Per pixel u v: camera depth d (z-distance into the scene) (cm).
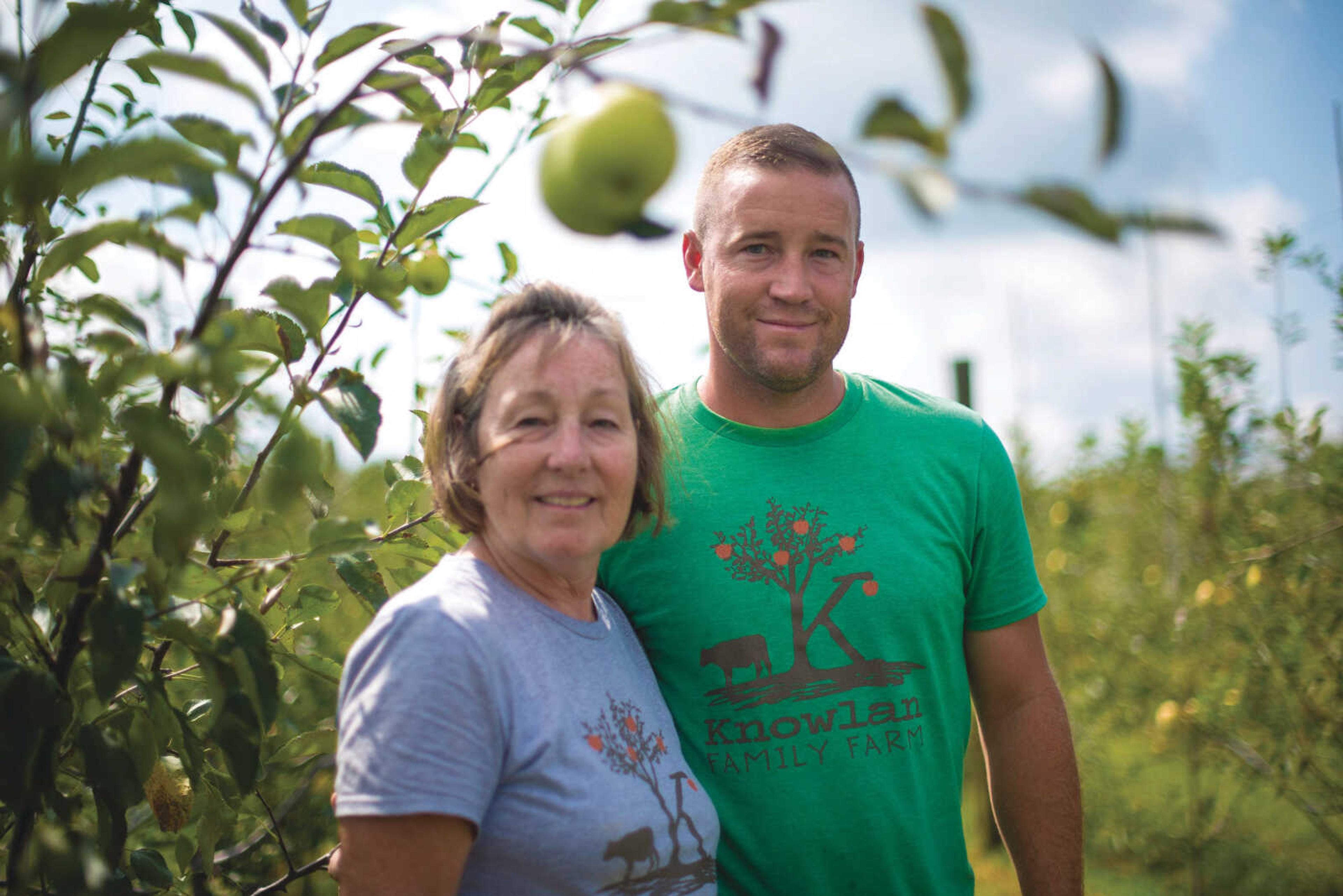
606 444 147
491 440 144
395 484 176
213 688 124
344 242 131
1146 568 485
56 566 133
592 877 132
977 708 208
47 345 120
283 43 133
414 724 124
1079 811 198
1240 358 359
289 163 98
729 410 194
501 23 136
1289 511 373
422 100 141
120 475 126
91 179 92
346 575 160
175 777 156
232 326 105
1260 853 421
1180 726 386
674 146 61
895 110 38
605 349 149
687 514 185
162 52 93
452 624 131
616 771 138
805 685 178
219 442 127
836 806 175
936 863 183
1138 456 463
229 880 196
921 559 184
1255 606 368
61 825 141
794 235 180
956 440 196
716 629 179
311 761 218
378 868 123
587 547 145
